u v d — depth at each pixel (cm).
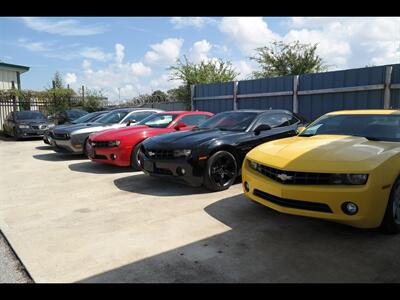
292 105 1076
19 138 1534
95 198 536
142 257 322
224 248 337
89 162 889
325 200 335
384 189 333
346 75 931
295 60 2275
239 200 497
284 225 395
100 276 290
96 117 1112
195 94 1457
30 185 644
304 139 448
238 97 1246
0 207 504
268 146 448
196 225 400
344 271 287
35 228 411
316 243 344
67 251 341
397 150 364
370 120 464
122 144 712
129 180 656
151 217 434
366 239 350
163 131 751
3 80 2330
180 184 607
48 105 2164
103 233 386
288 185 360
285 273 287
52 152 1113
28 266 312
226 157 551
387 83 843
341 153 361
